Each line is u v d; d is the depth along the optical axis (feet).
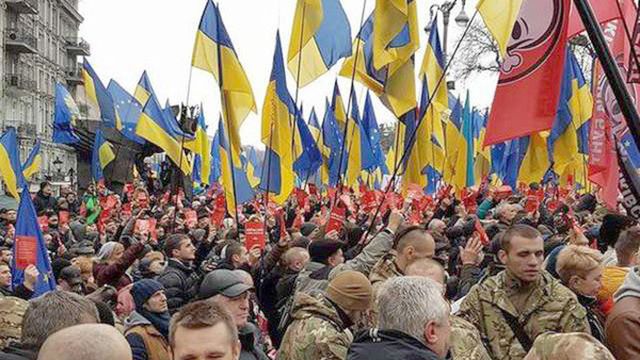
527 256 15.53
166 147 47.60
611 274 17.30
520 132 18.45
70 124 76.59
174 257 26.14
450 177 46.96
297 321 15.15
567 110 41.83
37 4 220.43
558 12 18.20
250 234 29.60
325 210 42.98
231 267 28.22
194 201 70.59
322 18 34.65
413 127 36.35
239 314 16.11
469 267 20.92
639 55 18.22
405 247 17.81
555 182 54.08
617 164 22.43
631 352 13.12
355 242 29.53
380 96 32.89
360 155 46.98
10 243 36.32
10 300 14.75
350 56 34.83
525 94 18.47
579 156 52.54
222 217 44.88
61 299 12.00
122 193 84.89
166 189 91.40
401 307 12.09
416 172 36.22
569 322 15.39
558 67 18.25
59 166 200.13
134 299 16.87
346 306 15.10
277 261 26.94
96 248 45.06
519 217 34.06
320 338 14.58
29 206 23.66
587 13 14.55
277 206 44.86
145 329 16.53
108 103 67.10
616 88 14.39
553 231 35.99
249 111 34.91
